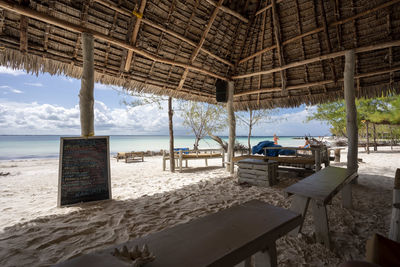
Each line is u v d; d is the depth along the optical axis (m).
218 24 5.33
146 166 9.16
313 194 1.99
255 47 6.03
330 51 4.96
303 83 5.65
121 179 5.87
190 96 6.24
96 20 3.72
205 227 1.16
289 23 5.32
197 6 4.65
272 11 5.38
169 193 4.15
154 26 4.30
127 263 0.76
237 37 5.85
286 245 2.07
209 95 6.65
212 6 4.86
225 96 6.43
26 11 2.98
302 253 1.93
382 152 13.06
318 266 1.75
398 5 4.06
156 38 4.59
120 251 0.83
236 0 5.25
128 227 2.55
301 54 5.42
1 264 1.80
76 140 3.48
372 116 12.16
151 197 3.86
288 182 4.95
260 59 6.04
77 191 3.41
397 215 1.72
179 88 5.73
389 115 11.97
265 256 1.22
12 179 6.32
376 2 4.22
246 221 1.24
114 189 4.56
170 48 4.90
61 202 3.29
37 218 2.78
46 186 5.18
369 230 2.41
